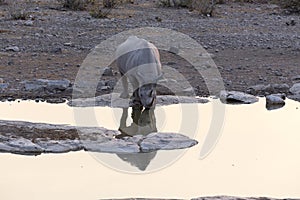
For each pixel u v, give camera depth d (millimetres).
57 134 18969
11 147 17672
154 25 37438
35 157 17266
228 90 24391
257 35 35750
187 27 37438
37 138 18500
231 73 26906
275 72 27141
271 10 46375
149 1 48531
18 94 23141
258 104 22969
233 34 35844
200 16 41844
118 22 38031
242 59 29609
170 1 46344
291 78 26203
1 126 19422
